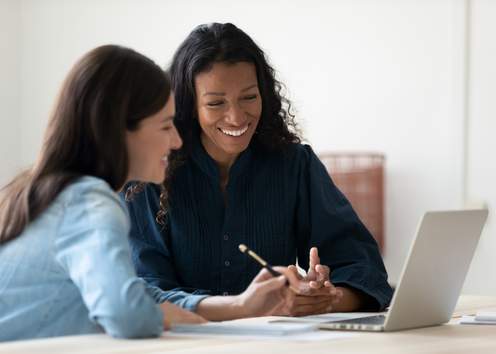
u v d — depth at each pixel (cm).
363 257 252
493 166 500
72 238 173
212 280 257
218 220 258
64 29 669
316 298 223
